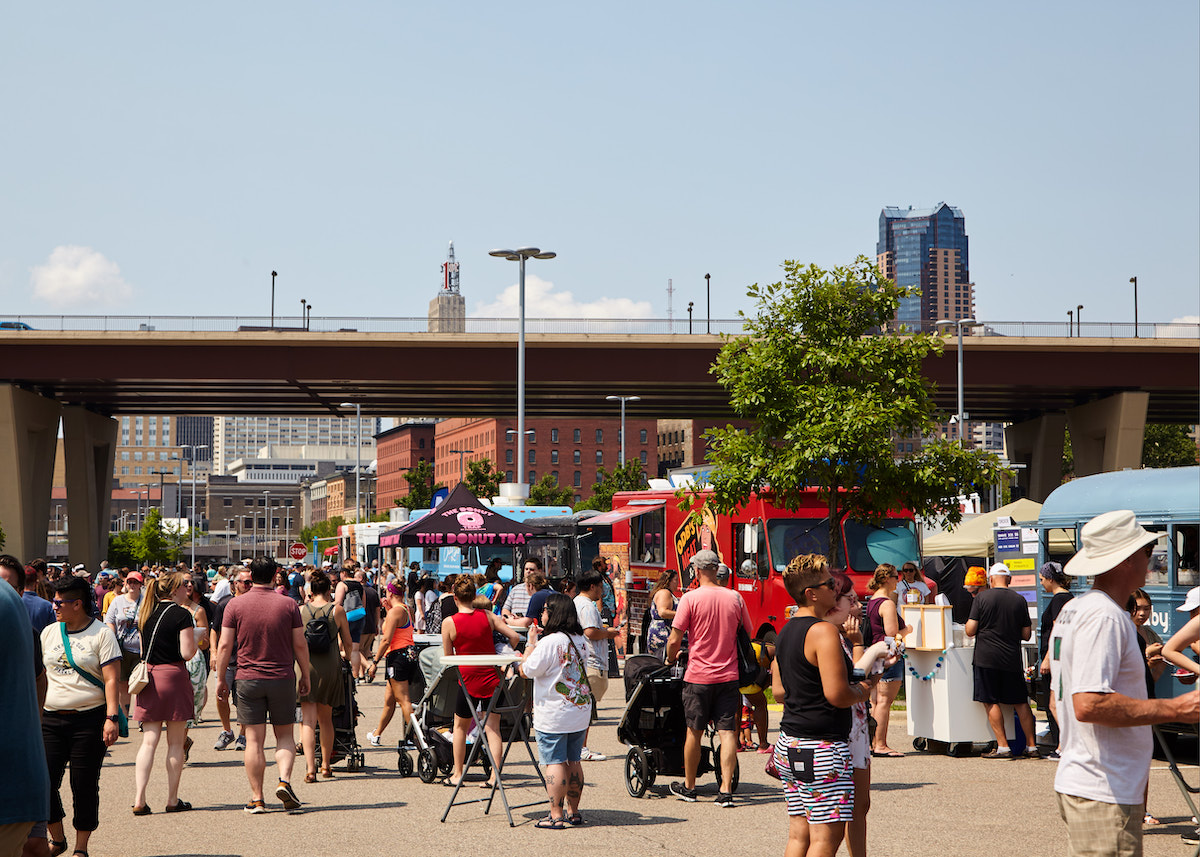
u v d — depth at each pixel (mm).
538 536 21234
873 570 19359
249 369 62219
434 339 61625
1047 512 15258
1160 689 13148
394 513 40688
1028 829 9125
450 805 9758
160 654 10211
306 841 8922
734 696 10297
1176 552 13320
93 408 78875
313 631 11938
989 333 62875
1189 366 64312
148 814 10102
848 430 19016
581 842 8797
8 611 4598
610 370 62469
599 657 14180
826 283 20562
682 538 21359
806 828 6633
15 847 4578
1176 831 9219
